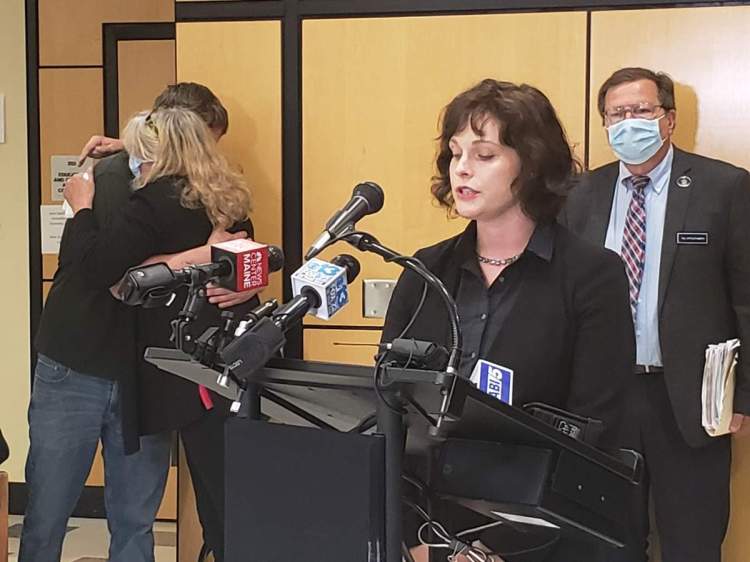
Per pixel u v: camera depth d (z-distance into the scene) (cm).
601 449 151
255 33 332
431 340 176
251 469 134
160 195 280
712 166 282
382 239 329
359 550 126
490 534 166
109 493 309
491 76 319
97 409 291
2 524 253
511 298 173
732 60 307
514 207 171
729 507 291
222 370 133
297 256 335
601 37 313
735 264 274
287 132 333
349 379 129
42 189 449
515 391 167
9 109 449
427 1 321
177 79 338
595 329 168
